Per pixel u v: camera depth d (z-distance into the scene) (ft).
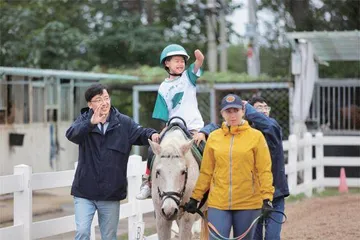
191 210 24.80
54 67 81.71
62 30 81.92
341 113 68.23
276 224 27.43
